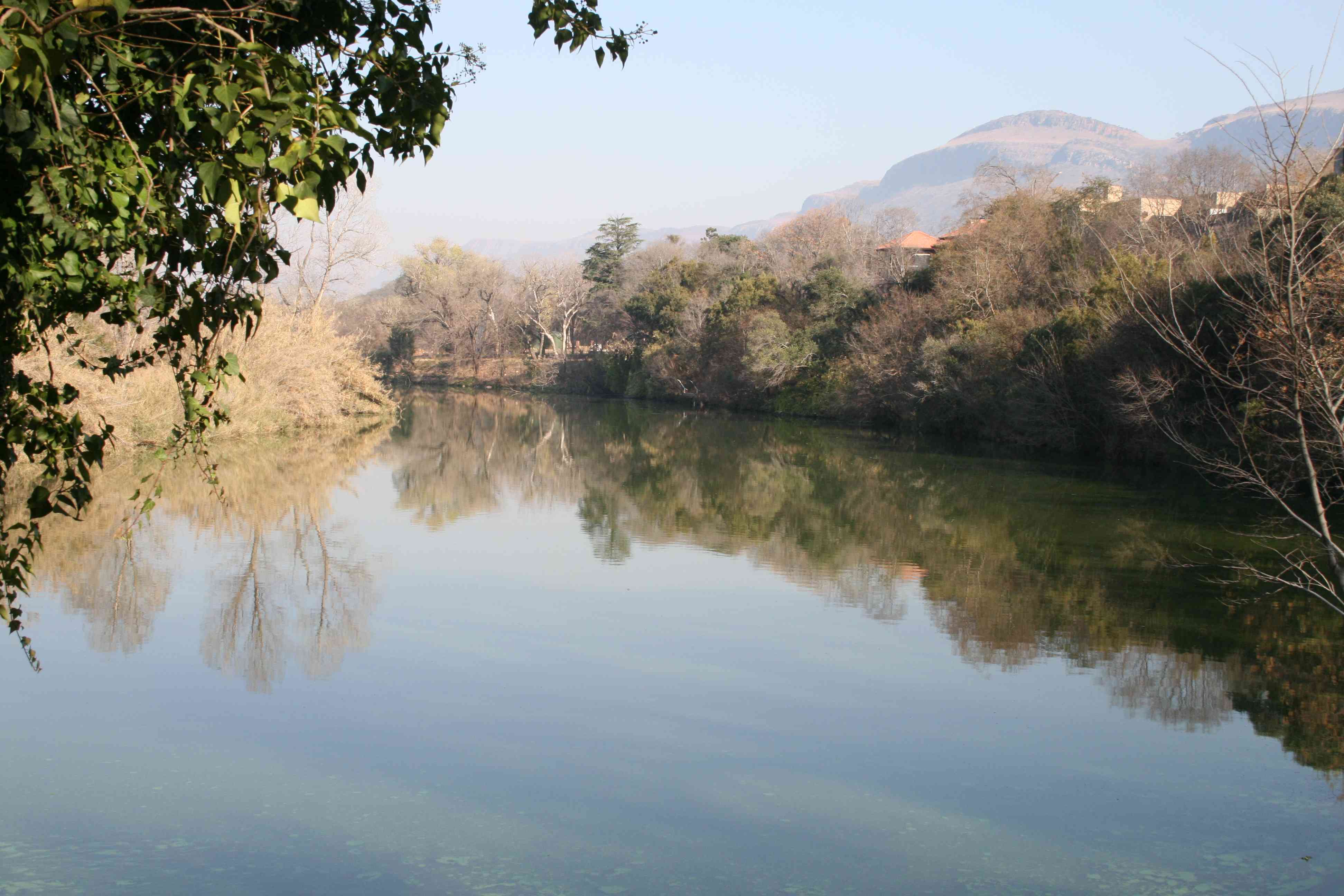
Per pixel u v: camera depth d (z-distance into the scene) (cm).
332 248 4028
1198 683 1083
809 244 7756
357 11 412
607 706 991
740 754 883
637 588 1485
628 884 661
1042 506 2295
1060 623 1317
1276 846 734
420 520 2002
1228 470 882
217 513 1920
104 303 394
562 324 8775
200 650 1121
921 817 771
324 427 3803
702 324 6172
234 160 334
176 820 733
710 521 2100
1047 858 714
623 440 3988
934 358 3853
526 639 1209
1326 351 652
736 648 1189
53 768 812
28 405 380
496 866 682
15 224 316
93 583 1383
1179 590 1498
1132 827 762
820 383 5206
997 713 991
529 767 844
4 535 379
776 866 693
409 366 7850
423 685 1035
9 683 997
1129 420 2611
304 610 1295
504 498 2364
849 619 1330
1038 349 3316
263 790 786
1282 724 970
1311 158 636
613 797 793
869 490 2573
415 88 417
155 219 361
